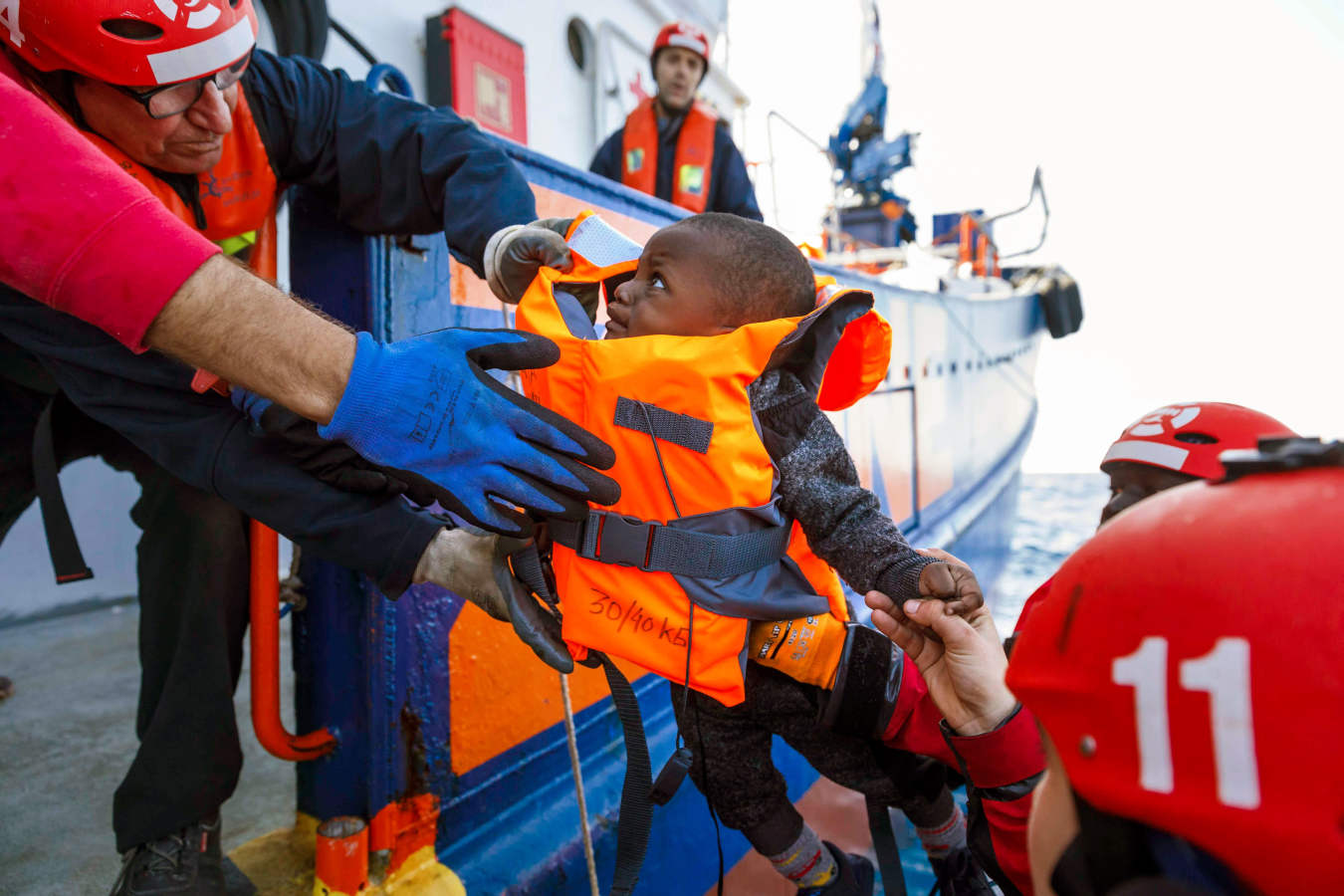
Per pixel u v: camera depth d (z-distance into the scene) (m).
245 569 1.39
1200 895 0.37
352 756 1.46
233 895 1.43
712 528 0.88
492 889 1.50
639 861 0.93
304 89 1.33
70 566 1.26
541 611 1.01
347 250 1.40
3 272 0.79
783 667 1.07
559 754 1.81
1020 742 0.79
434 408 0.82
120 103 1.04
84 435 1.44
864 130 7.23
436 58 4.07
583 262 1.07
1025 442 6.97
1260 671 0.35
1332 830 0.33
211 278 0.80
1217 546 0.38
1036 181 6.61
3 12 0.94
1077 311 7.25
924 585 0.83
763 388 0.99
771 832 1.25
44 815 1.91
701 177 3.33
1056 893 0.44
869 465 3.28
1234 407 1.15
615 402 0.90
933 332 4.20
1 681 2.64
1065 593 0.45
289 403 0.85
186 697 1.32
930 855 1.41
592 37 5.13
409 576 1.04
